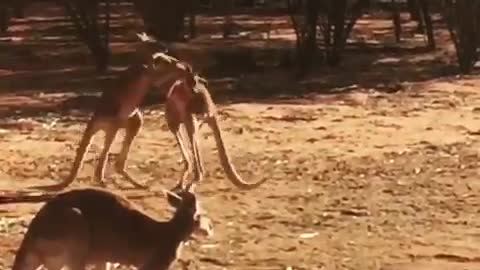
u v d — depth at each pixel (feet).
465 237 38.11
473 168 52.70
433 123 68.85
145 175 50.67
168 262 26.99
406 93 84.89
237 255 35.45
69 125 69.21
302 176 50.67
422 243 37.19
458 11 100.22
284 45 125.08
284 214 42.11
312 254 35.60
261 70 105.29
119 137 60.95
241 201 44.65
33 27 159.02
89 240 26.50
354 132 65.21
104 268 27.02
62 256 26.14
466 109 75.66
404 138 62.75
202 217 27.40
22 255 26.25
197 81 45.68
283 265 34.17
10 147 59.67
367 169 52.54
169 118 46.57
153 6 121.39
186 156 46.65
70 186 47.52
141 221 27.04
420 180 49.60
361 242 37.32
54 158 55.93
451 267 33.91
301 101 81.00
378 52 122.62
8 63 112.68
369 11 184.14
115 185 48.01
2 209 42.19
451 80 93.97
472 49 100.22
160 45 46.52
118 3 198.29
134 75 44.93
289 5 107.45
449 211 42.75
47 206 26.58
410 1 167.43
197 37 135.23
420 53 120.88
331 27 111.75
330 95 84.58
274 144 60.75
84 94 86.12
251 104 78.95
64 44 130.93
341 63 110.42
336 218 41.42
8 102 81.76
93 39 106.73
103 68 106.22
